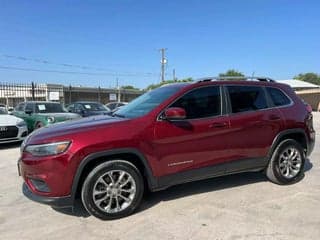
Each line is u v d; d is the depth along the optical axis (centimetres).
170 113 452
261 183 579
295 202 488
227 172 516
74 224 425
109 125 441
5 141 1008
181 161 473
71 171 411
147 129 450
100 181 428
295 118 574
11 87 2230
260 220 425
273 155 557
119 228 411
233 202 489
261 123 537
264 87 564
